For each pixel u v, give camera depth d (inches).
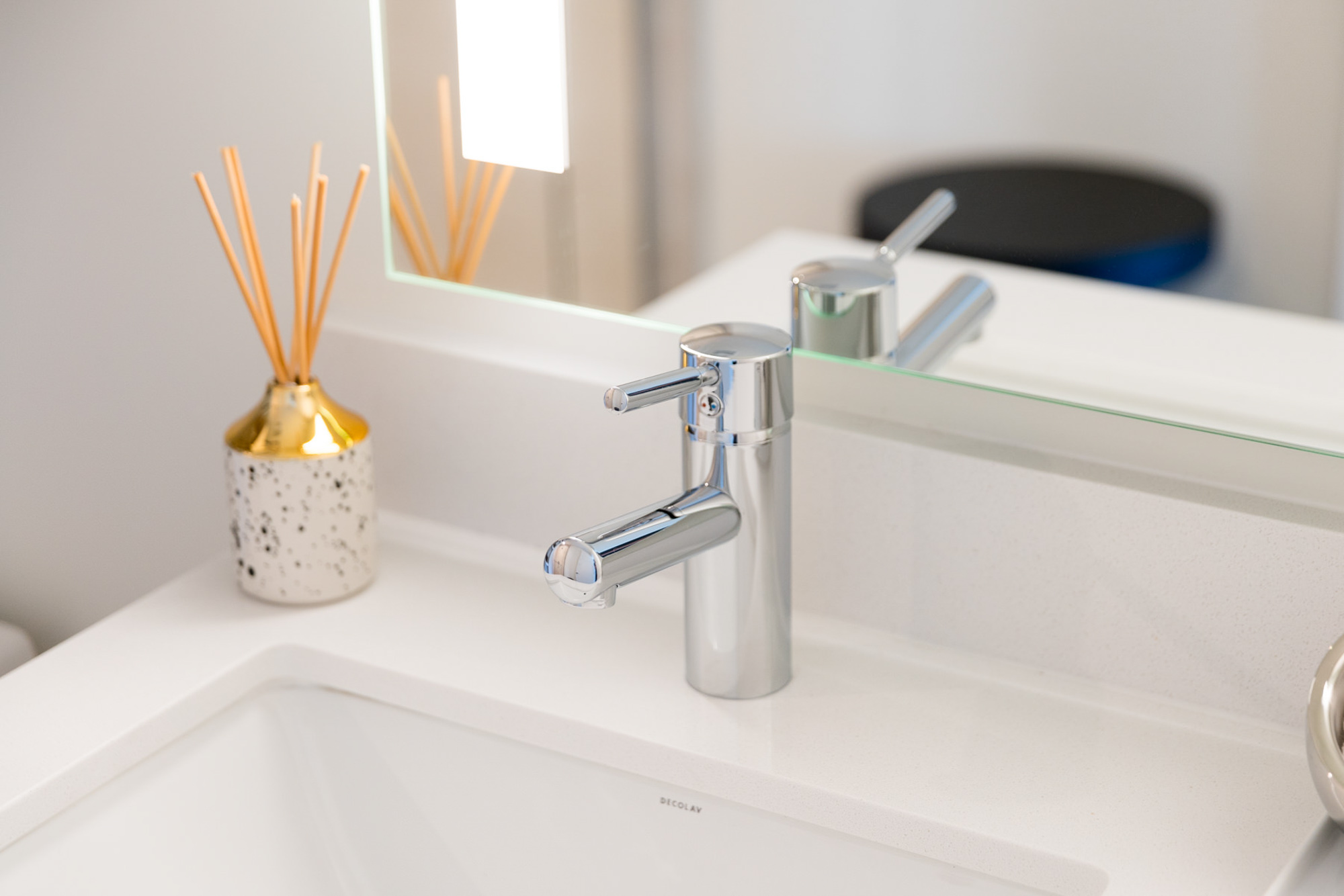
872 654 34.1
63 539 47.7
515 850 33.4
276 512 34.9
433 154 37.2
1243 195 28.5
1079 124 29.7
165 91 39.7
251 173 39.4
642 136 34.6
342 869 34.8
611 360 37.1
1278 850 27.6
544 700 32.4
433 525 40.1
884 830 29.0
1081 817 28.5
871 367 33.5
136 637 35.1
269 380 38.2
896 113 31.5
